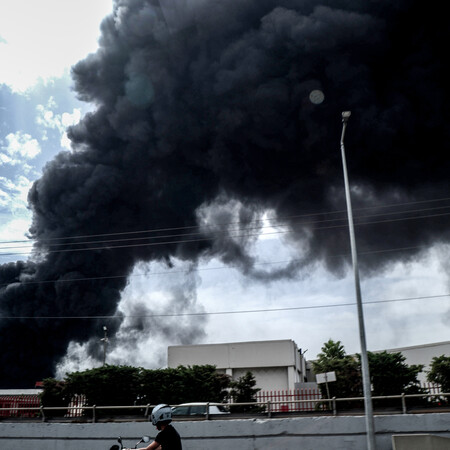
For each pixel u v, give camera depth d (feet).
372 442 50.14
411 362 129.08
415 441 48.67
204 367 79.20
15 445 62.44
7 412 78.64
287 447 54.60
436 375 65.67
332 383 72.64
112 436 58.95
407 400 65.67
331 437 53.93
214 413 59.52
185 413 60.54
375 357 69.46
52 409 64.49
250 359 139.54
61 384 72.49
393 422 52.85
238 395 82.99
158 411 24.79
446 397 65.10
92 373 72.08
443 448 47.62
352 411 56.18
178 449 24.16
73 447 60.08
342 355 108.17
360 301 57.11
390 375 67.36
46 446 61.11
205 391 74.18
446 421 51.72
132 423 58.75
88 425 60.34
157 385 72.90
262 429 55.72
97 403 70.64
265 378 138.31
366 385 52.54
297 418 55.42
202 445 56.54
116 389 71.41
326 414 56.90
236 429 56.29
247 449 55.42
